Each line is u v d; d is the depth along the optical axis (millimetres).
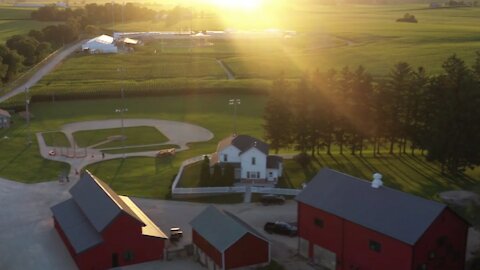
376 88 101375
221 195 85188
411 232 52812
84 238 63719
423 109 98938
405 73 100625
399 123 101312
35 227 74562
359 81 100875
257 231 67438
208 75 191125
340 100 101062
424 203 55094
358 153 106188
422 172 93812
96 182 74500
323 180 64875
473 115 87188
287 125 101750
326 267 61969
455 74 92688
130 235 63500
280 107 101375
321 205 61406
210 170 92500
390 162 99688
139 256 64250
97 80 182125
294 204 81812
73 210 71438
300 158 98250
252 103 151625
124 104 152500
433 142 89750
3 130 127500
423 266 53531
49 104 153875
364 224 56344
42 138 120938
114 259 63281
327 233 61125
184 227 73750
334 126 102688
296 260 63781
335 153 106188
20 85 175750
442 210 53531
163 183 91500
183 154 108500
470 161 89000
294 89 102688
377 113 101188
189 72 197000
